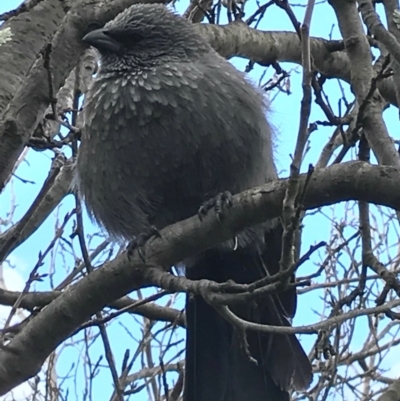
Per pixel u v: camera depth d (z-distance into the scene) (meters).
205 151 4.70
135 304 4.59
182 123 4.65
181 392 5.57
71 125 5.26
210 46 5.34
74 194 5.12
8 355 4.06
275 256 4.98
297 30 3.97
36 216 5.14
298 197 3.46
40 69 4.16
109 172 4.80
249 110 4.79
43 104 4.13
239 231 3.87
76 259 6.04
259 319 4.70
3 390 4.09
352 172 3.54
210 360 4.79
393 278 4.10
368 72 4.62
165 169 4.75
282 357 4.57
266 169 4.89
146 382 5.73
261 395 4.64
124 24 5.03
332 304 5.47
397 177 3.50
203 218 3.89
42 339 4.05
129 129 4.70
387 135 4.27
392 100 5.67
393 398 4.46
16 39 4.56
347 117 4.67
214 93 4.71
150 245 3.95
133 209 4.92
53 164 4.99
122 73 4.85
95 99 4.82
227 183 4.85
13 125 4.03
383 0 4.51
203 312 4.89
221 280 5.18
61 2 4.70
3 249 4.26
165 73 4.74
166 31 5.05
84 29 4.50
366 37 4.90
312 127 4.63
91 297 4.00
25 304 5.18
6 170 4.02
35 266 4.60
